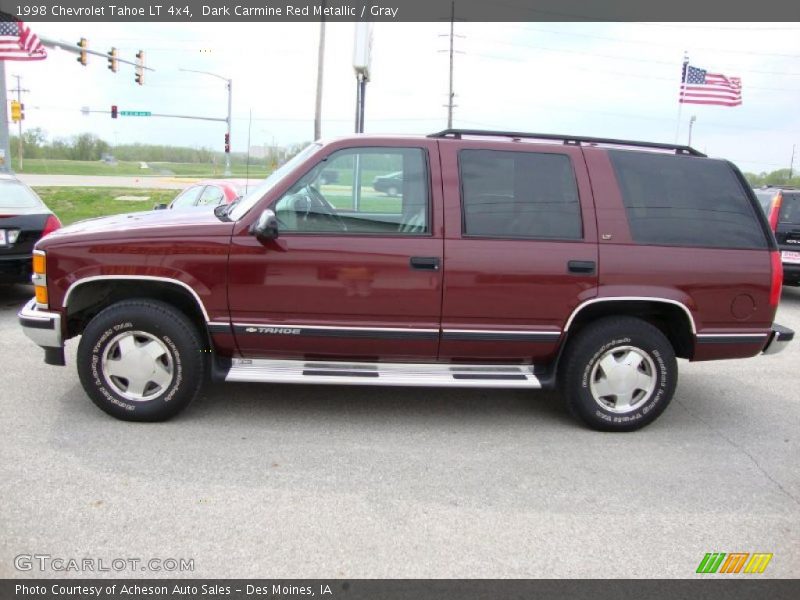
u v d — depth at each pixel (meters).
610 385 4.48
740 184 4.56
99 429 4.20
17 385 4.96
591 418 4.49
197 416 4.50
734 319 4.46
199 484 3.53
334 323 4.26
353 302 4.22
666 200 4.44
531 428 4.59
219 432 4.25
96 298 4.51
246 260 4.16
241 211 4.35
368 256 4.17
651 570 2.93
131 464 3.72
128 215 4.85
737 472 3.99
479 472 3.84
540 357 4.48
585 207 4.35
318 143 4.47
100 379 4.23
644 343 4.41
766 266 4.46
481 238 4.24
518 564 2.93
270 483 3.58
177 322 4.18
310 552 2.95
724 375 6.20
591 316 4.55
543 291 4.28
